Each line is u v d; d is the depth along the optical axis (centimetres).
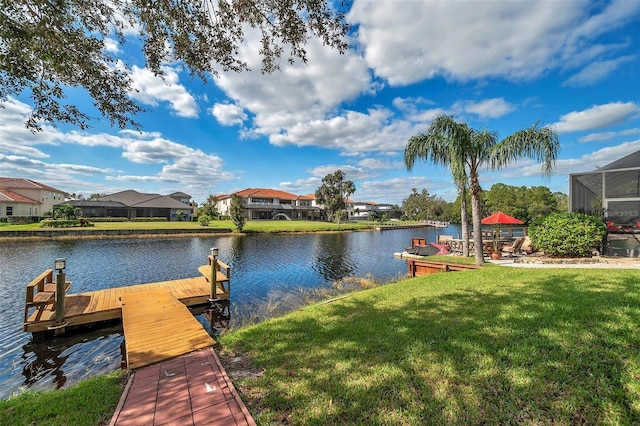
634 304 421
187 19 420
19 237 2275
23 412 268
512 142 891
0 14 332
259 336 437
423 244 1658
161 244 2177
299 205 6638
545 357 304
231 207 3117
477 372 288
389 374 298
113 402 285
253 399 275
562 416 224
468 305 500
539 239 983
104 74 447
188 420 244
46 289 690
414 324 432
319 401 262
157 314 580
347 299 631
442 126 895
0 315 710
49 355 519
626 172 933
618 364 280
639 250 904
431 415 234
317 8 411
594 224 897
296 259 1630
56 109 432
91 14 394
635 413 221
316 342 396
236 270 1313
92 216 4050
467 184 982
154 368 351
